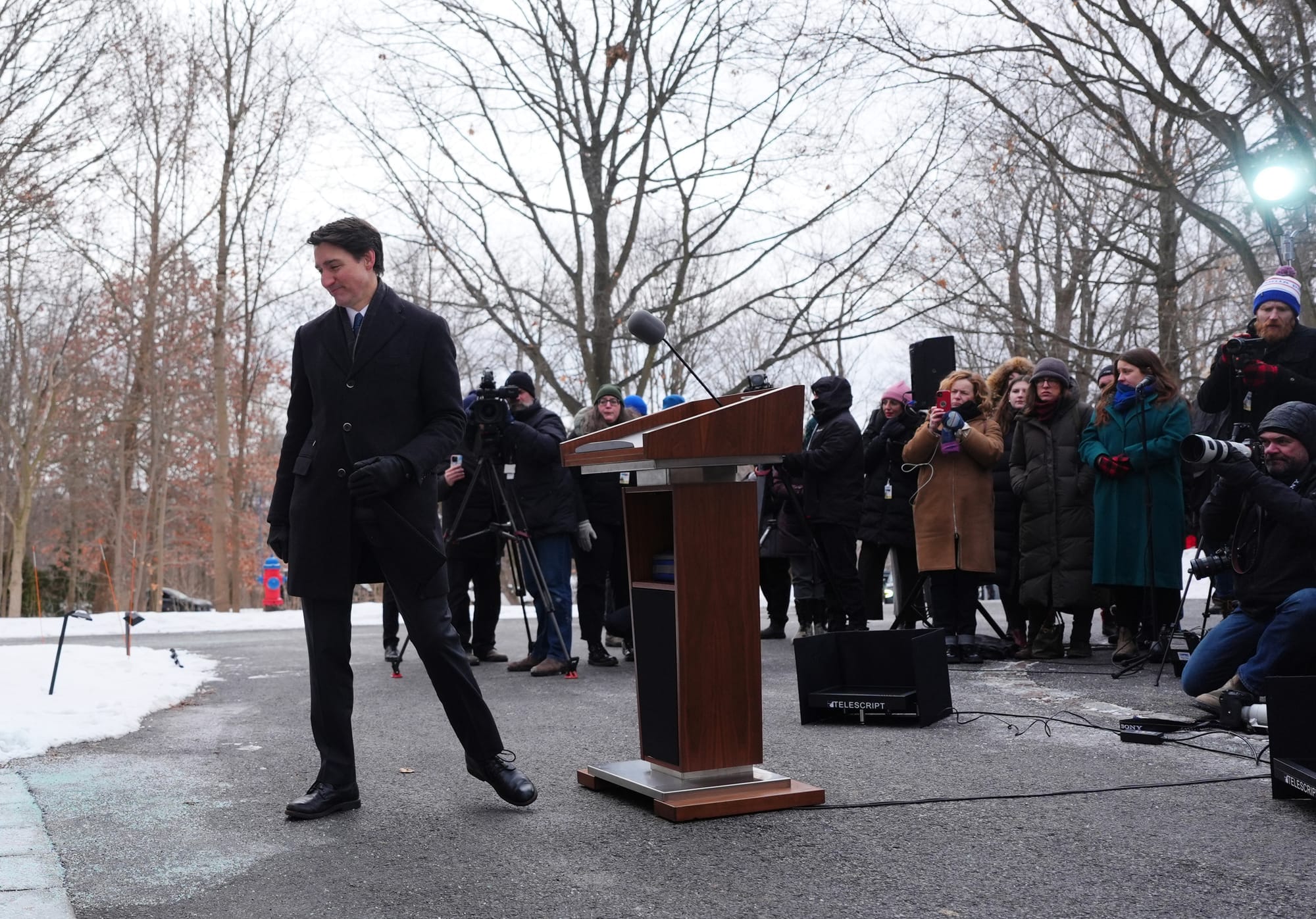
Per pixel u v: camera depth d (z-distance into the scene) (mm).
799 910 2729
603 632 9648
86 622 15117
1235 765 4211
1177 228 18672
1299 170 13242
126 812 3775
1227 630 5160
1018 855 3139
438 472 3775
